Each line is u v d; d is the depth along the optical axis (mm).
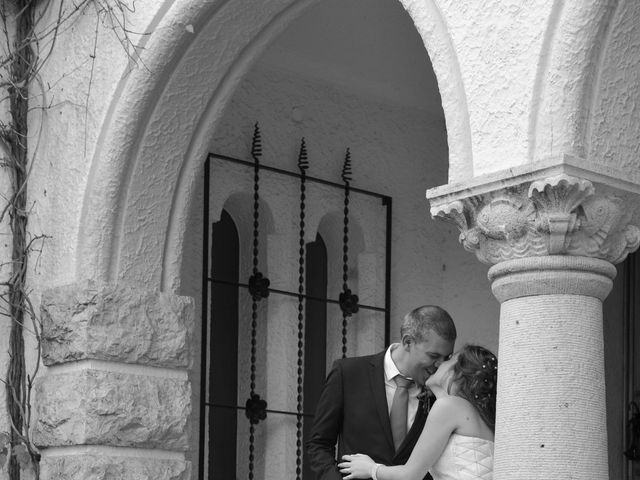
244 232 7473
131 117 6055
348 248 7750
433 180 8094
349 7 7059
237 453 7223
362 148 7781
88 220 6129
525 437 4012
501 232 4168
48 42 6551
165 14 5926
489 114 4355
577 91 4160
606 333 8102
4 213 6438
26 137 6578
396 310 7770
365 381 5297
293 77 7535
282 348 7332
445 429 4758
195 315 6945
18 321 6422
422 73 7734
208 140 6277
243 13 5938
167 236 6254
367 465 4984
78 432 5965
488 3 4422
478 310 7828
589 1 4141
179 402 6176
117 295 6074
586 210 4051
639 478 7977
